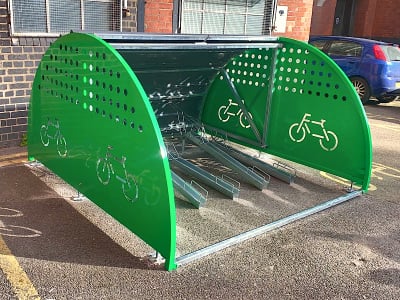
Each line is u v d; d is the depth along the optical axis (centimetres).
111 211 363
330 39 1073
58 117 418
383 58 984
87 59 353
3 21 518
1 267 309
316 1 1490
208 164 546
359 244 374
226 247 354
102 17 607
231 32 806
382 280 325
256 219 407
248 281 312
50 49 410
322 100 486
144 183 318
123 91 318
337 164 492
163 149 298
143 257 331
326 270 333
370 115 916
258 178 488
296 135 522
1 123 544
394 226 411
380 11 1680
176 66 514
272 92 532
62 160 427
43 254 327
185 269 320
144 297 287
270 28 863
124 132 327
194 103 614
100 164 366
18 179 458
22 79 550
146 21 669
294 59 501
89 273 307
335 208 442
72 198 422
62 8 565
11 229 360
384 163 595
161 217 309
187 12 725
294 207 438
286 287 309
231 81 579
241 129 584
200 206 425
